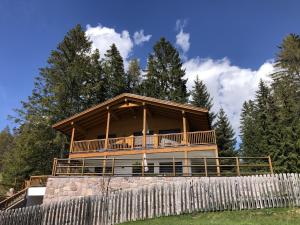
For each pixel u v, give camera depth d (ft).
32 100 115.65
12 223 49.16
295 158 93.04
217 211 45.65
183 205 46.62
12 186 102.32
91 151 77.20
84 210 49.03
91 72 134.92
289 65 127.03
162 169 74.64
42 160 108.27
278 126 105.40
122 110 83.25
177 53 149.48
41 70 122.01
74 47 133.08
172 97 133.49
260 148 115.44
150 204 47.32
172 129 82.12
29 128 109.81
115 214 47.62
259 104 134.00
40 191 67.10
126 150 74.90
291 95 117.70
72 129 83.51
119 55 153.79
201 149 70.23
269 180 46.11
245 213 43.32
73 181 59.21
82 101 128.47
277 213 41.96
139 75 160.25
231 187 46.78
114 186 57.11
